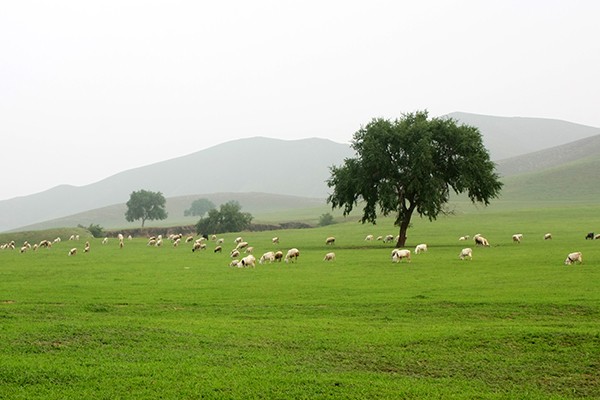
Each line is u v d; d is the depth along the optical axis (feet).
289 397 45.47
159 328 67.77
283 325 71.15
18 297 96.48
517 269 126.82
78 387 47.03
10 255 217.15
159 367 52.39
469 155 220.64
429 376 51.90
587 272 115.75
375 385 48.26
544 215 384.06
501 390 48.06
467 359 56.39
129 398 44.83
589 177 639.35
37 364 52.21
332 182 237.66
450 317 76.84
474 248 194.18
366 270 134.51
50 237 347.36
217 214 437.99
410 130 219.61
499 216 392.88
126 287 110.32
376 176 225.76
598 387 48.96
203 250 228.43
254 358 55.98
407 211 222.69
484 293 94.02
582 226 294.66
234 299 94.27
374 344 61.26
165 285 113.09
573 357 56.34
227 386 47.47
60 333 64.03
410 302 87.86
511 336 62.64
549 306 81.10
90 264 166.20
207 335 64.80
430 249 194.59
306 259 168.35
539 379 51.03
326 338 63.52
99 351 57.88
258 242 270.46
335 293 99.09
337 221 485.15
